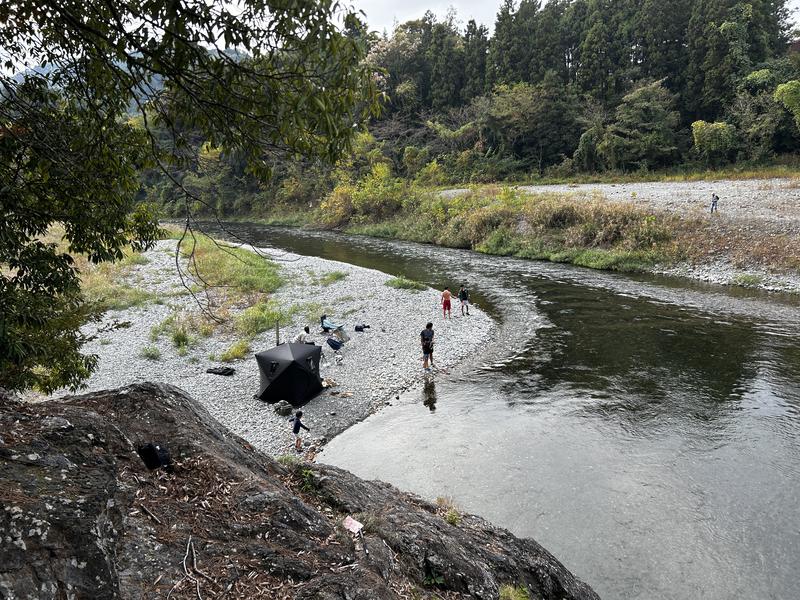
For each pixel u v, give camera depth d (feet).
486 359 58.08
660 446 38.93
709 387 48.24
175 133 16.38
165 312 74.43
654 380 50.39
